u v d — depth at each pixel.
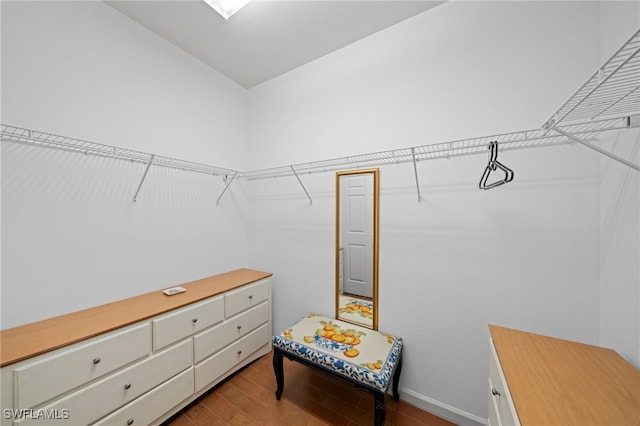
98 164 1.52
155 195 1.82
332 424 1.49
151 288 1.79
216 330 1.75
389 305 1.75
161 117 1.87
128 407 1.27
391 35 1.73
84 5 1.46
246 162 2.60
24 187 1.25
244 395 1.72
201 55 2.07
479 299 1.45
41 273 1.30
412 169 1.65
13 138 1.22
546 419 0.67
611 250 1.08
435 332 1.59
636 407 0.71
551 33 1.26
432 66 1.58
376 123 1.80
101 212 1.54
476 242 1.45
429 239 1.59
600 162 1.17
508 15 1.36
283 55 2.06
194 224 2.10
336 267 2.00
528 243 1.32
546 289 1.28
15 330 1.18
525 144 1.32
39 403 0.99
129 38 1.67
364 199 1.84
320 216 2.09
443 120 1.55
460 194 1.50
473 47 1.45
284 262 2.32
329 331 1.77
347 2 1.53
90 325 1.24
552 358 0.96
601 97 0.94
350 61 1.92
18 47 1.24
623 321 1.00
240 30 1.79
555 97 1.25
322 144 2.07
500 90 1.38
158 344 1.40
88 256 1.48
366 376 1.30
